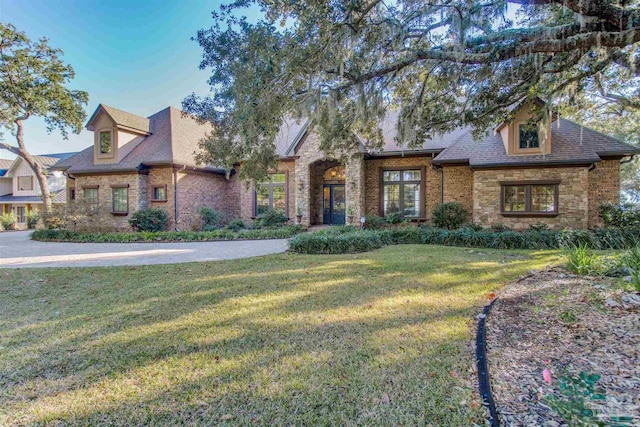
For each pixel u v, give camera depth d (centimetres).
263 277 626
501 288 518
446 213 1250
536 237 980
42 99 1658
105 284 598
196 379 273
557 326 355
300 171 1536
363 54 589
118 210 1625
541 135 1132
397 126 772
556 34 464
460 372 273
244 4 545
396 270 659
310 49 507
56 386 267
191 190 1642
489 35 511
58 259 896
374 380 265
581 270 573
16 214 2653
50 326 397
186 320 409
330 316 412
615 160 1160
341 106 702
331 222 1683
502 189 1206
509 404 226
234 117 593
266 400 243
